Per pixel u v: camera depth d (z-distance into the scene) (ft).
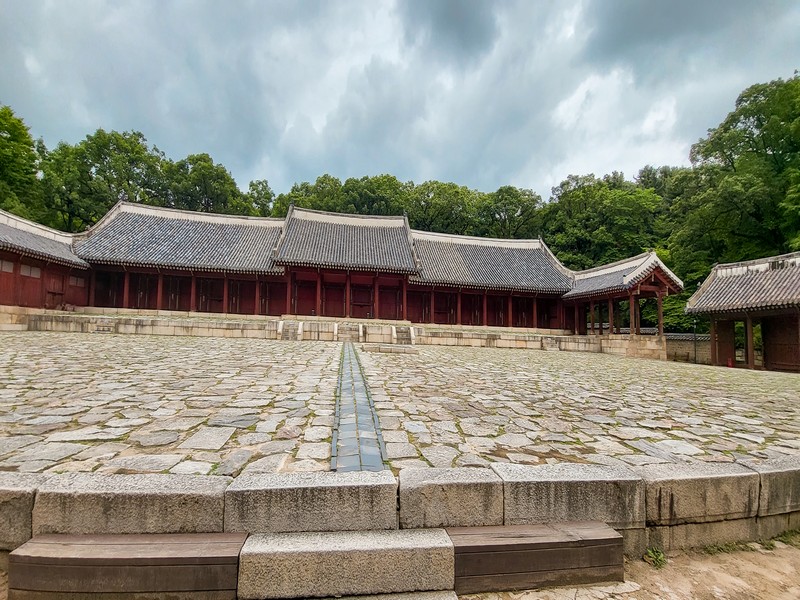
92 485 9.20
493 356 58.13
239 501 9.14
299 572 8.34
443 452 13.00
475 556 8.92
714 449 14.57
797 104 94.12
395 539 9.04
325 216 118.62
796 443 15.71
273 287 109.19
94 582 8.00
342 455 12.16
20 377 25.03
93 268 94.02
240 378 26.76
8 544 8.89
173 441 13.17
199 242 105.81
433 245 128.26
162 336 65.87
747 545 11.28
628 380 35.63
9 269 73.87
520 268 123.65
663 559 10.43
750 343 72.38
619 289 90.79
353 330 74.33
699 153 120.06
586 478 10.56
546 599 8.79
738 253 108.78
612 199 155.12
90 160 152.76
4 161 113.91
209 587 8.16
